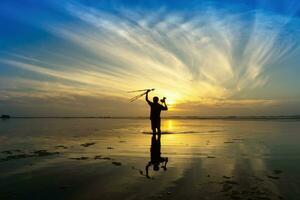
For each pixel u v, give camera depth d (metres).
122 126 39.16
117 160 11.22
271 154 12.53
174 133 24.59
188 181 7.93
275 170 9.27
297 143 16.55
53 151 13.66
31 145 16.00
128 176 8.57
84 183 7.81
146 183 7.77
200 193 6.85
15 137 20.89
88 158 11.67
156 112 21.95
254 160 11.05
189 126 39.50
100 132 26.09
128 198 6.58
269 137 20.50
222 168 9.62
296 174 8.67
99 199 6.54
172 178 8.30
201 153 12.88
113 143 16.81
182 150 13.84
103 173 8.98
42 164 10.44
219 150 13.80
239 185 7.48
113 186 7.52
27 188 7.36
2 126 40.16
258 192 6.88
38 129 31.58
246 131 27.09
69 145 15.94
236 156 12.02
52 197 6.68
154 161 10.96
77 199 6.56
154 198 6.55
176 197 6.59
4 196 6.76
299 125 40.94
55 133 24.81
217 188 7.23
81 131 27.81
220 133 24.50
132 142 17.38
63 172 9.12
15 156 12.22
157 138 19.94
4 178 8.39
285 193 6.79
